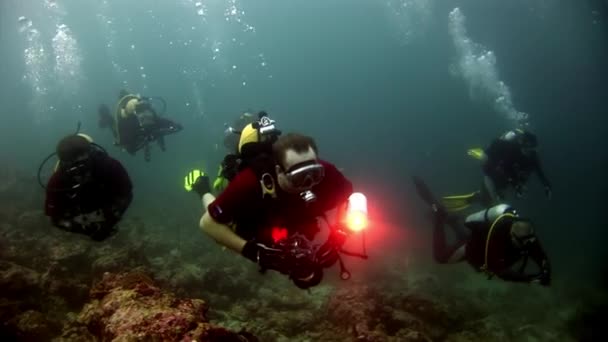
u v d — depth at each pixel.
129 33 61.59
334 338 5.67
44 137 34.97
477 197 8.88
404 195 23.09
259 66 94.75
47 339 4.39
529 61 66.19
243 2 62.19
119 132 8.39
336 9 71.81
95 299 3.08
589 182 28.17
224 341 2.44
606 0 28.84
